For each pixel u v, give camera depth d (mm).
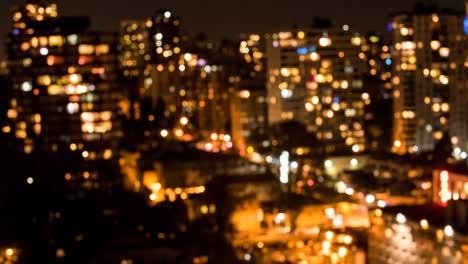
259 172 85750
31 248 50094
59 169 87312
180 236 51688
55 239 51656
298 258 53469
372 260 52312
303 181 85125
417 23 124375
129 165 94500
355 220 63062
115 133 102938
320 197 74125
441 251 46250
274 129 122938
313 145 115812
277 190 77188
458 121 125062
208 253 49969
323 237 57969
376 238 52188
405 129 125125
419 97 124500
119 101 106062
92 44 102188
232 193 73062
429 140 124250
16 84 102938
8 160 78938
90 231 52938
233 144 125500
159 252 47500
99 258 47031
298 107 137250
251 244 59469
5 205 63406
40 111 100938
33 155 86562
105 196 73312
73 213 59750
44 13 107438
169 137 122688
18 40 103188
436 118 124375
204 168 88875
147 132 119688
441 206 52375
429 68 124562
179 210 64688
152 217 58875
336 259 51781
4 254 48219
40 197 67500
